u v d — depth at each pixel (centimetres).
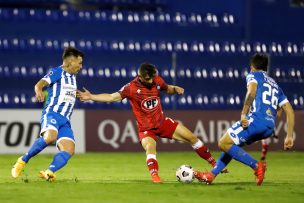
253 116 3747
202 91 8631
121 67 8650
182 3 9550
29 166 5609
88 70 8500
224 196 3362
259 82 3778
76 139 7269
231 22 9362
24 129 7125
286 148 3834
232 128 3775
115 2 9456
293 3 9450
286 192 3562
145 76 4009
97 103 8338
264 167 3791
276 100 3794
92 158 6569
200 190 3606
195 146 4206
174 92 4191
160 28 9106
